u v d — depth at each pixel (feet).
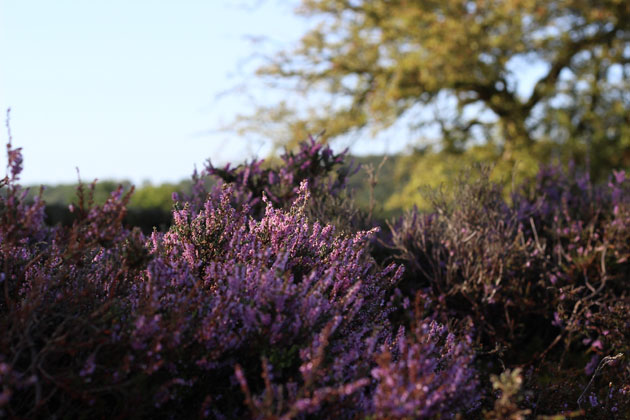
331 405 7.45
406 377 7.10
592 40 56.29
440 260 16.85
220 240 10.87
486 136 61.00
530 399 11.03
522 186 21.53
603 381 13.14
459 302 15.87
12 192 8.01
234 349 8.14
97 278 9.31
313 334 8.20
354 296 9.11
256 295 8.36
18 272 8.99
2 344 7.22
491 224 16.42
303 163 17.35
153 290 8.23
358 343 8.78
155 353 7.51
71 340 8.03
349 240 10.97
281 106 52.85
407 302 12.26
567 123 57.11
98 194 54.44
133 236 8.39
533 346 15.87
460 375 7.82
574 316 14.65
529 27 53.62
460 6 50.75
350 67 55.36
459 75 52.90
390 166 65.10
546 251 17.87
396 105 55.11
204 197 16.31
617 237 16.42
